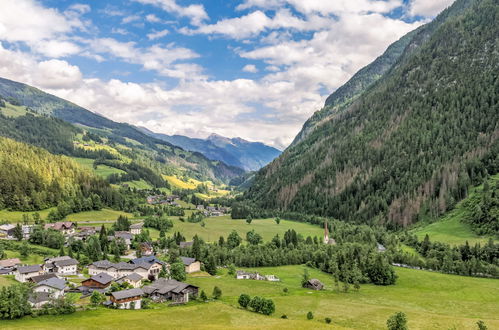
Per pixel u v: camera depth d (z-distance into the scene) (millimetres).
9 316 105438
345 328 102562
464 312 125125
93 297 124250
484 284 160750
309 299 139875
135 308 122000
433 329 104688
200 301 133375
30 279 148625
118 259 195500
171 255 194875
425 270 188250
